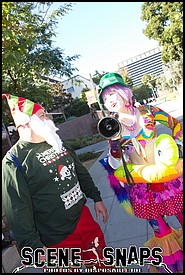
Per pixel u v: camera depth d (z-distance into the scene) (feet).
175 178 8.38
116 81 8.47
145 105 8.91
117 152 8.83
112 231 13.55
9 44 19.06
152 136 8.59
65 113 112.78
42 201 7.21
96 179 25.03
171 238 8.64
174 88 105.91
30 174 7.04
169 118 8.95
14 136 30.94
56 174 7.27
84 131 82.33
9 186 6.82
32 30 28.55
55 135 7.57
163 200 8.48
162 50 110.63
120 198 9.49
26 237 6.73
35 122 7.34
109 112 8.93
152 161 8.59
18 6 24.04
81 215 7.94
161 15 98.94
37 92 29.27
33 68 30.30
